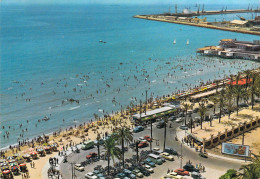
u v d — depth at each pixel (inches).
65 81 7810.0
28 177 3253.0
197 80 7869.1
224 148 3629.4
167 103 5629.9
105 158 3597.4
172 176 3056.1
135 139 4165.8
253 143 3941.9
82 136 4416.8
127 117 5260.8
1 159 3690.9
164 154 3572.8
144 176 3171.8
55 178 3196.4
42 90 7042.3
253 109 5073.8
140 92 6919.3
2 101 6254.9
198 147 3841.0
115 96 6653.5
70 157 3727.9
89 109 5871.1
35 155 3740.2
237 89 5108.3
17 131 4879.4
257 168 2359.7
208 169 3289.9
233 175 2807.6
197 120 4793.3
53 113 5669.3
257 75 6053.2
